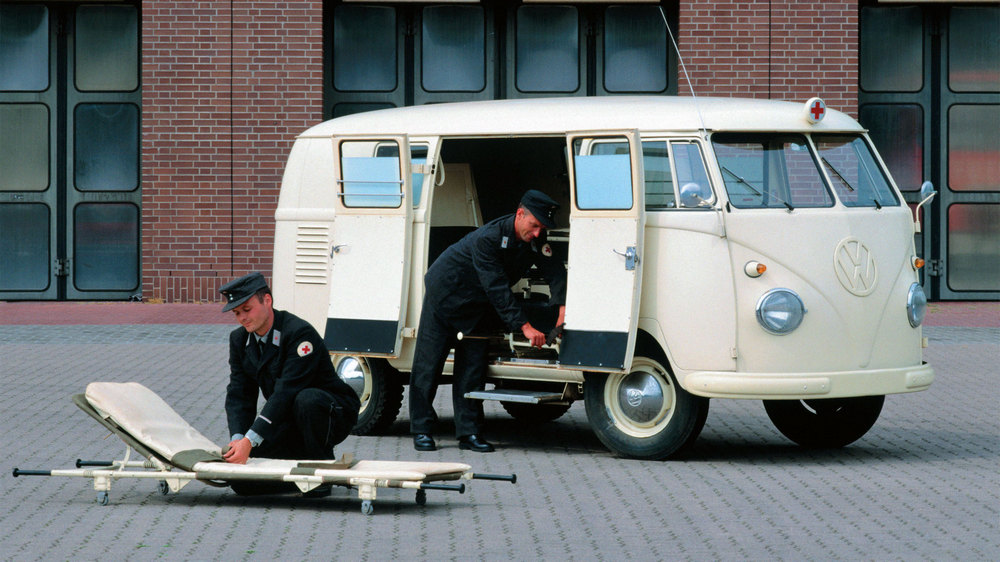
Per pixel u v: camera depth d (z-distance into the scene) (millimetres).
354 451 9289
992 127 19156
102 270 18906
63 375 12656
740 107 9031
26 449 9117
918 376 8914
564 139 10625
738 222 8594
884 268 8875
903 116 19109
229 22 18109
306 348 7441
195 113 18172
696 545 6492
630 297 8633
